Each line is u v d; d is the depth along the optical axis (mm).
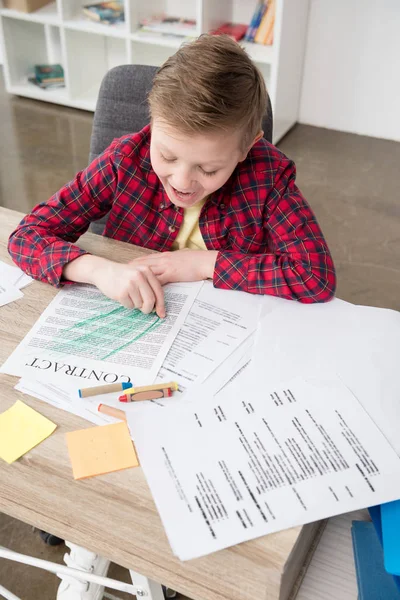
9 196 2826
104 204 1256
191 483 729
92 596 1064
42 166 3086
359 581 745
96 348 938
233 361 916
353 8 3078
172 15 3426
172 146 944
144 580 840
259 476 735
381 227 2717
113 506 715
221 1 3160
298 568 778
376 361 916
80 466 755
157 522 699
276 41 2912
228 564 661
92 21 3400
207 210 1226
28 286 1082
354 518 864
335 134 3455
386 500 711
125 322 996
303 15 3105
